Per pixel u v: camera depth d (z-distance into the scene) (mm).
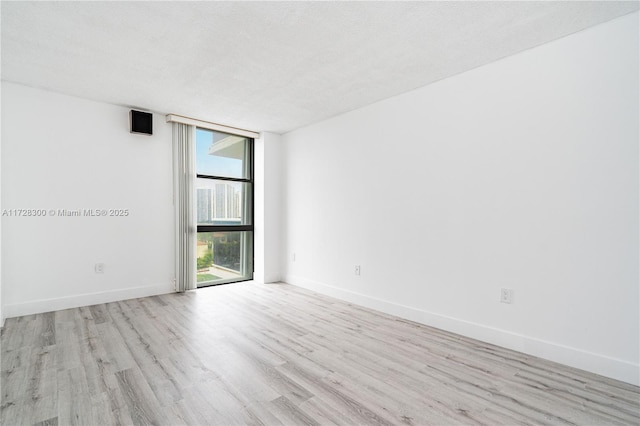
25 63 2832
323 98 3627
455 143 3014
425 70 2928
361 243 3906
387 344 2740
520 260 2604
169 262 4363
